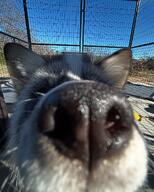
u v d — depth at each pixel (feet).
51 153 0.17
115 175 0.17
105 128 0.17
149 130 0.76
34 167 0.18
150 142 0.64
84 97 0.16
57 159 0.16
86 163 0.16
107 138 0.17
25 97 0.32
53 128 0.17
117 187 0.18
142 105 1.12
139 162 0.19
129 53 0.42
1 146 0.39
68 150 0.16
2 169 0.40
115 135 0.17
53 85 0.31
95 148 0.16
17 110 0.32
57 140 0.17
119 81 0.42
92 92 0.17
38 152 0.17
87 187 0.17
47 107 0.17
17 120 0.30
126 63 0.42
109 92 0.17
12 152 0.32
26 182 0.20
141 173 0.20
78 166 0.16
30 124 0.19
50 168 0.17
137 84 1.56
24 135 0.21
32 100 0.29
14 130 0.31
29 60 0.40
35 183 0.18
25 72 0.40
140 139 0.19
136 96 1.25
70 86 0.17
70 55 0.41
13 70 0.41
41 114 0.17
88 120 0.16
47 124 0.17
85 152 0.16
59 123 0.17
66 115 0.16
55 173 0.17
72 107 0.16
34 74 0.35
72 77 0.33
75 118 0.16
